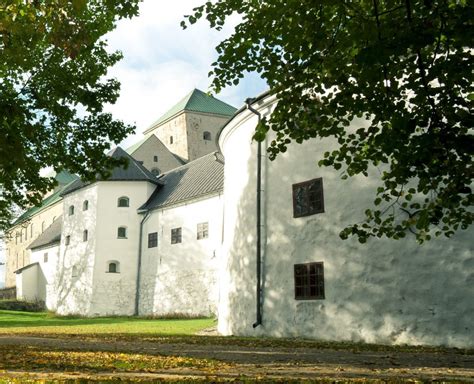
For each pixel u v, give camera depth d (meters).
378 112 7.93
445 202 8.17
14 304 52.47
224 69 8.59
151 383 6.02
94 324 29.14
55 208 66.25
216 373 7.23
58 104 14.52
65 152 14.77
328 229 15.61
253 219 18.47
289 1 7.39
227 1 8.37
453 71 6.84
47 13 9.82
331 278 15.26
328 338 15.05
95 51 15.10
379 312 14.01
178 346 12.62
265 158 18.25
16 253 78.69
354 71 7.81
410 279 13.59
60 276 46.22
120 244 42.06
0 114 11.84
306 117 8.84
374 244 14.42
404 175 8.31
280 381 6.17
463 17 6.16
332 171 15.82
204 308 34.69
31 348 11.83
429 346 12.80
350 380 6.32
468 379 6.55
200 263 35.62
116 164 15.20
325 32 7.65
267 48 8.31
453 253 13.02
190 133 66.56
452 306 12.81
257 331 17.41
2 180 14.09
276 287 16.97
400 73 7.99
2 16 9.62
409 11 6.70
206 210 35.84
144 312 40.00
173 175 45.31
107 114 15.16
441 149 7.39
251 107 18.66
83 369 7.69
